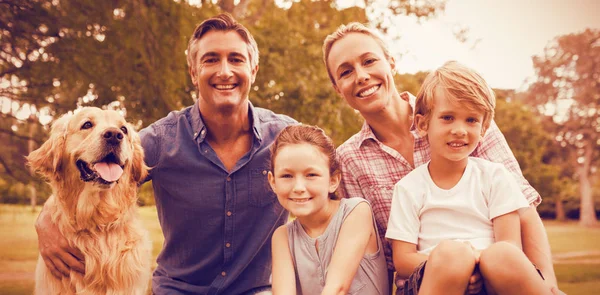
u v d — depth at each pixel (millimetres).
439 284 1872
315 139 2408
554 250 16531
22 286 8453
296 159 2344
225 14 2904
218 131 2951
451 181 2457
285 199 2393
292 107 9242
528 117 30359
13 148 10914
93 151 2686
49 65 8016
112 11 7750
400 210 2459
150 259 2945
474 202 2375
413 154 2811
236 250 2908
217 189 2879
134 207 2930
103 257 2693
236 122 2934
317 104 9203
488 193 2383
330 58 2908
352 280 2410
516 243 2264
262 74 9500
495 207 2334
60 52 7820
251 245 2912
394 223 2443
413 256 2338
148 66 7660
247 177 2900
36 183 9922
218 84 2834
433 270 1889
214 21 2865
